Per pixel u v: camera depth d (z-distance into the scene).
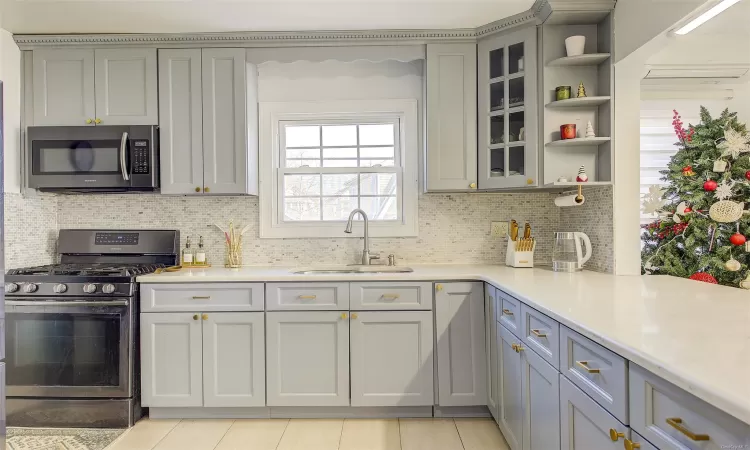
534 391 1.73
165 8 2.49
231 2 2.44
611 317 1.34
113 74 2.82
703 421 0.81
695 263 2.45
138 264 2.99
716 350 0.98
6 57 2.73
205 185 2.81
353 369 2.53
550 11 2.41
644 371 1.00
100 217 3.12
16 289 2.46
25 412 2.50
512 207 3.10
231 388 2.54
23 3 2.44
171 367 2.54
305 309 2.53
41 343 2.48
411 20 2.64
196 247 3.12
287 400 2.54
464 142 2.79
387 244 3.13
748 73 2.54
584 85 2.55
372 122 3.20
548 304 1.56
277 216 3.15
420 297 2.52
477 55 2.78
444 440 2.30
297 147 3.23
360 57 2.82
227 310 2.54
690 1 1.77
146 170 2.75
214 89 2.80
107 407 2.49
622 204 2.42
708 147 2.38
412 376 2.53
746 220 2.24
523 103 2.62
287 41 2.79
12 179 2.74
